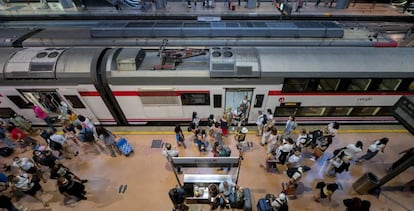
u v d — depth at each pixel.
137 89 9.48
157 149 10.20
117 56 9.27
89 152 10.07
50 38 13.34
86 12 20.30
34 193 7.82
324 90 9.52
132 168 9.41
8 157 9.87
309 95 9.67
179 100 9.94
